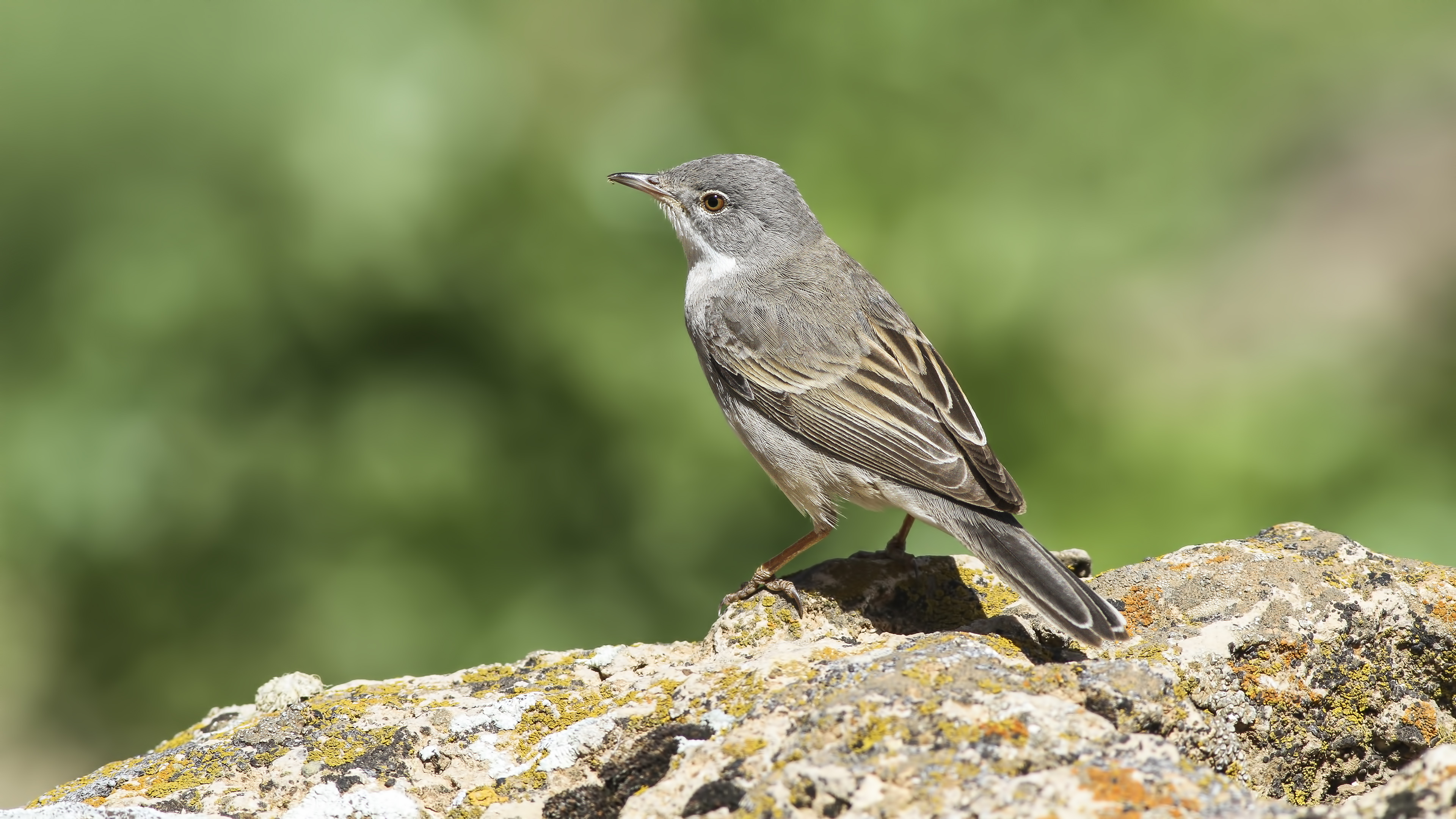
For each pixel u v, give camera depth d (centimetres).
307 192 1230
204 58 1244
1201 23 1447
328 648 1230
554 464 1307
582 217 1305
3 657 1273
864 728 559
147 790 677
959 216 1317
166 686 1277
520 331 1299
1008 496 784
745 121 1380
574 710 710
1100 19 1425
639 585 1292
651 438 1301
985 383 1280
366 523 1260
